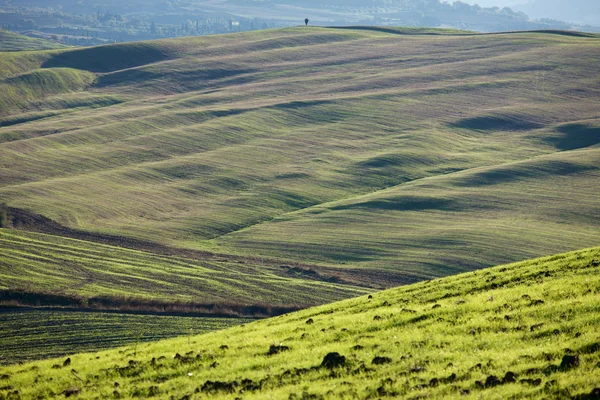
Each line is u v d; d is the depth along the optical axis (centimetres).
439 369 3450
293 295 12675
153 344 5306
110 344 9488
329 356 3781
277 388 3481
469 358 3566
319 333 4559
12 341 9588
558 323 3906
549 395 2897
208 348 4556
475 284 5781
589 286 4659
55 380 4272
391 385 3288
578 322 3822
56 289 12288
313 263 15138
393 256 15525
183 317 11138
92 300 11775
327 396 3244
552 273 5531
